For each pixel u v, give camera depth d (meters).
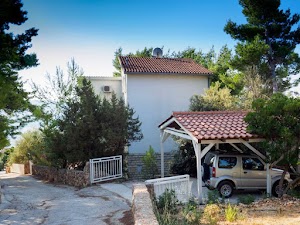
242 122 14.41
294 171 14.07
